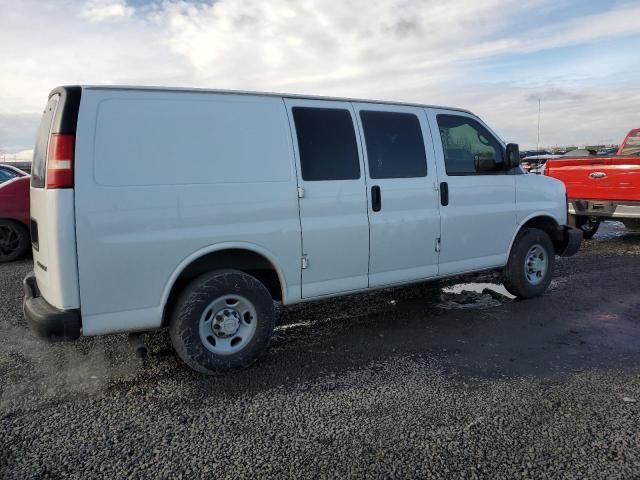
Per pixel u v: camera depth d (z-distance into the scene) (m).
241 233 3.78
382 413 3.20
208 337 3.75
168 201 3.51
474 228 5.18
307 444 2.86
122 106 3.42
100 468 2.66
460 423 3.06
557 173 9.77
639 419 3.09
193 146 3.62
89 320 3.36
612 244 9.51
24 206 8.12
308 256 4.14
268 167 3.92
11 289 6.33
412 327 4.89
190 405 3.33
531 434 2.94
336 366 3.96
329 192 4.20
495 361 4.04
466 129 5.26
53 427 3.07
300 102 4.17
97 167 3.29
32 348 4.36
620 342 4.45
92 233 3.28
